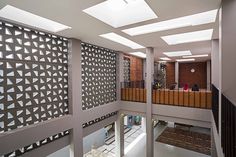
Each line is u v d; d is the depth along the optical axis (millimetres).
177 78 16812
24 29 4938
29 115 5066
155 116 8500
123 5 4531
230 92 3119
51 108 5773
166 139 12320
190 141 11922
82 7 3561
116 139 9836
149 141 8461
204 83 16672
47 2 3312
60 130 5770
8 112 4539
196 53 10641
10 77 4586
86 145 10031
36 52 5281
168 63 17656
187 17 4699
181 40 7156
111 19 4691
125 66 11336
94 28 5047
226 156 2529
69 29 5152
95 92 8047
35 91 5250
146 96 8742
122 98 9836
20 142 4551
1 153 4137
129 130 14242
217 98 4324
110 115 9188
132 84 11359
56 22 4770
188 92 7695
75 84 6441
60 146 5996
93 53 7969
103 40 6781
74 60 6387
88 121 7168
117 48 8773
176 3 3414
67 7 3553
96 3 3379
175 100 8000
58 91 6051
